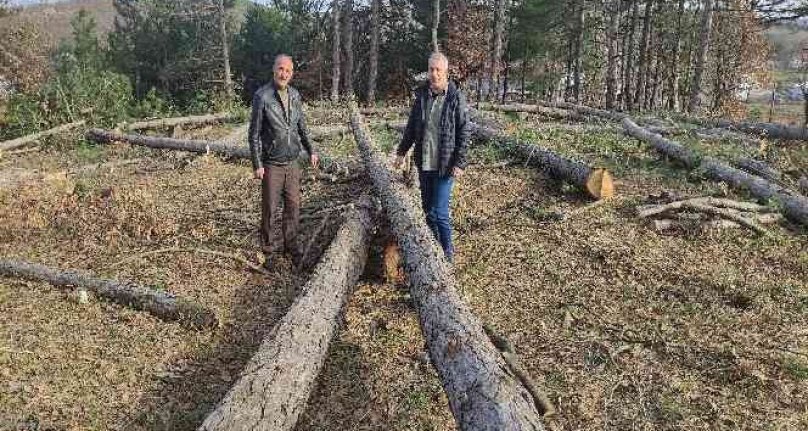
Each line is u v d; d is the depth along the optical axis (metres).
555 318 5.10
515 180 8.98
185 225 7.38
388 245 5.73
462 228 7.12
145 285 5.76
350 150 11.23
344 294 4.91
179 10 28.52
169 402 4.09
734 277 5.72
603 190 7.84
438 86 5.66
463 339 3.64
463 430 3.07
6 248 6.73
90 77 16.31
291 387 3.57
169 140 12.05
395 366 4.47
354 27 28.42
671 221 7.02
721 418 3.87
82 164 11.14
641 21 28.23
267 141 6.12
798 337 4.74
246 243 6.79
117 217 7.16
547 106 19.72
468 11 25.16
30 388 4.18
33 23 22.56
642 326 4.93
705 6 19.98
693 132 13.14
